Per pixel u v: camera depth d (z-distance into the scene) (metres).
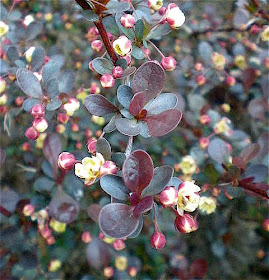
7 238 0.32
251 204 0.36
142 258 0.38
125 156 0.19
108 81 0.21
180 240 0.38
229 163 0.28
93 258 0.32
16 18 0.35
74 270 0.38
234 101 0.41
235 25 0.40
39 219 0.32
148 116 0.19
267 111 0.37
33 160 0.38
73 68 0.42
